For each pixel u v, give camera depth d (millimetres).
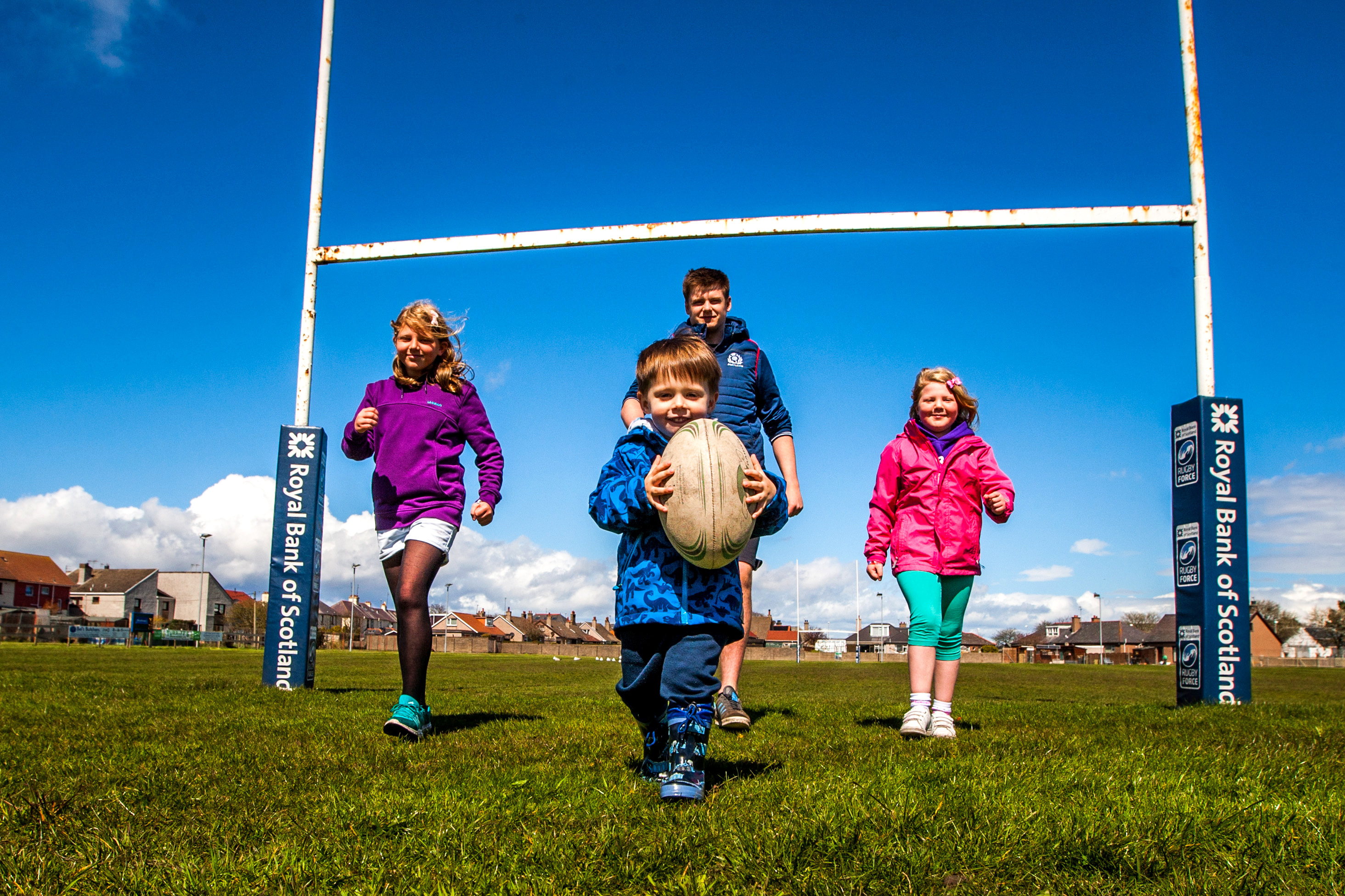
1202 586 6238
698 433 2689
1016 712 5289
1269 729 4254
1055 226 7016
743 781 2838
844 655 70438
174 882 1836
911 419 4578
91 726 4219
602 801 2533
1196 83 6895
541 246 7398
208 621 101250
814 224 7188
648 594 2682
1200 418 6371
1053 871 1927
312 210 7445
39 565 86750
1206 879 1844
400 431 4312
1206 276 6746
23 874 1885
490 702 5906
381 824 2270
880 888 1823
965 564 4316
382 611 109438
